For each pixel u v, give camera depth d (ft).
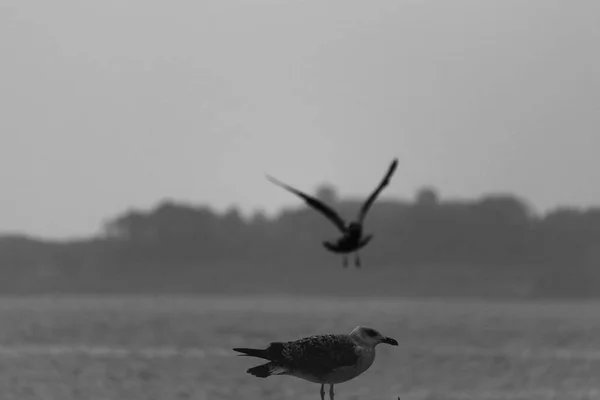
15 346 203.51
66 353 182.09
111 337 239.71
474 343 225.76
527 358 180.55
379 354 189.06
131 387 130.82
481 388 135.95
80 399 120.78
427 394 128.88
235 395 122.62
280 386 128.98
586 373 155.12
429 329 300.20
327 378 77.15
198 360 170.60
